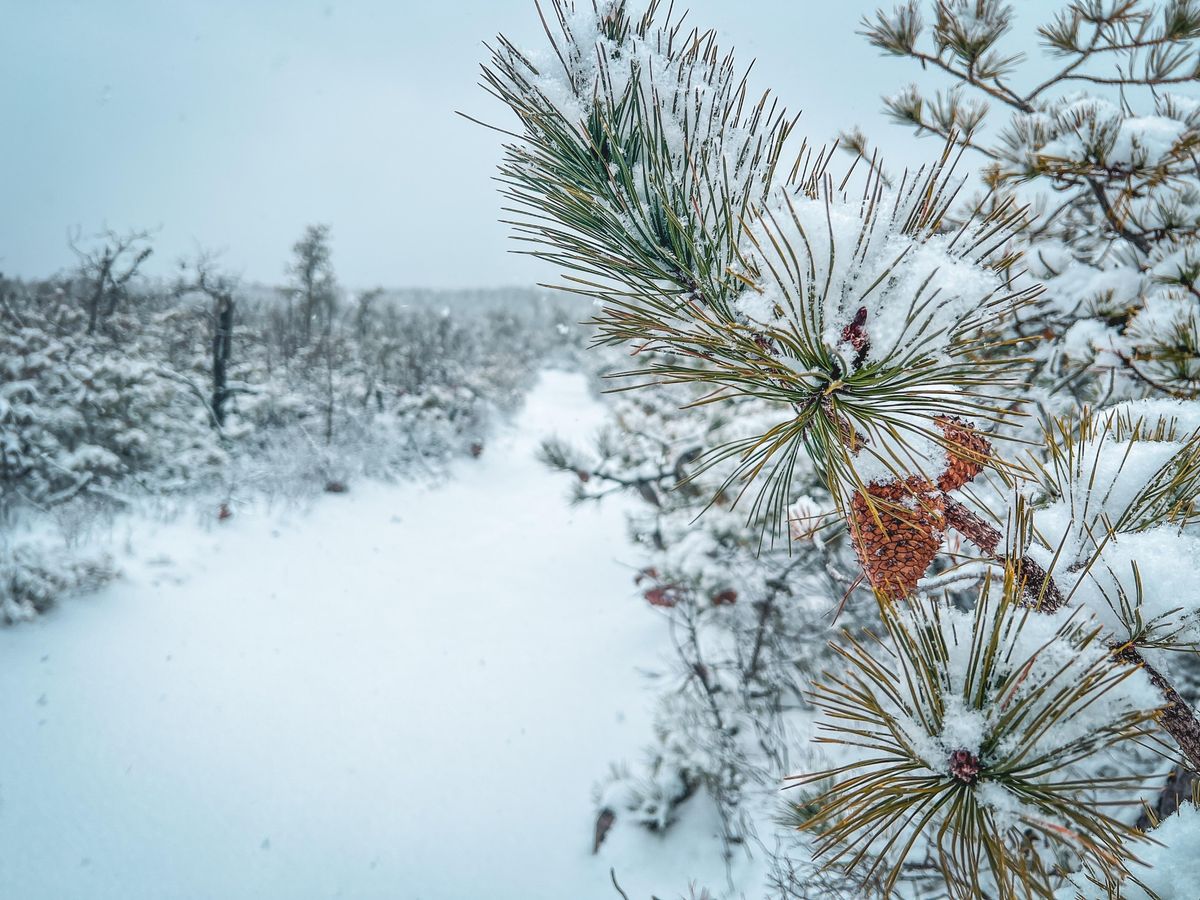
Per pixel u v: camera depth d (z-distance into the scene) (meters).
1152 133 2.87
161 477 13.34
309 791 6.61
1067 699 0.76
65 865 5.47
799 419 0.97
